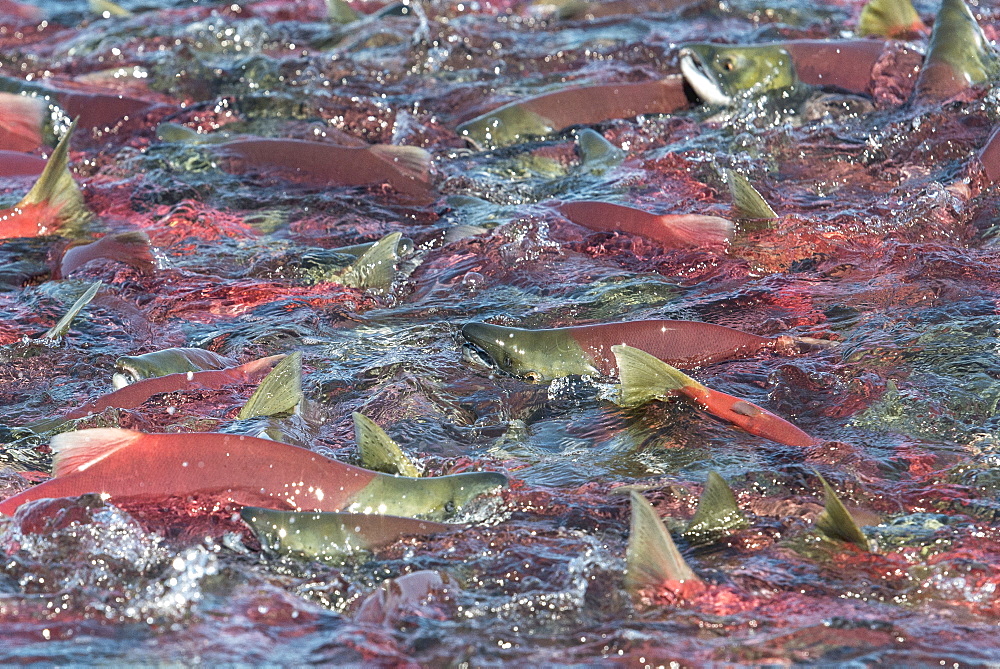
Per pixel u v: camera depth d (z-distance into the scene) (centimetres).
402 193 1370
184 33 1961
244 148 1433
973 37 1510
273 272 1181
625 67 1781
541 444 879
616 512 784
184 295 1141
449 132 1575
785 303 1072
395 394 948
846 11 2019
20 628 679
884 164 1366
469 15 2062
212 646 665
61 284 1161
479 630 674
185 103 1705
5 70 1850
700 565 724
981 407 887
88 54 1905
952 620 674
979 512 767
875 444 852
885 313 1039
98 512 765
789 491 798
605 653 654
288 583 721
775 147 1423
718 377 949
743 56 1548
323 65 1820
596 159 1419
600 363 959
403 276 1175
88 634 676
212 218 1309
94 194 1377
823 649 650
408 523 759
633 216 1212
